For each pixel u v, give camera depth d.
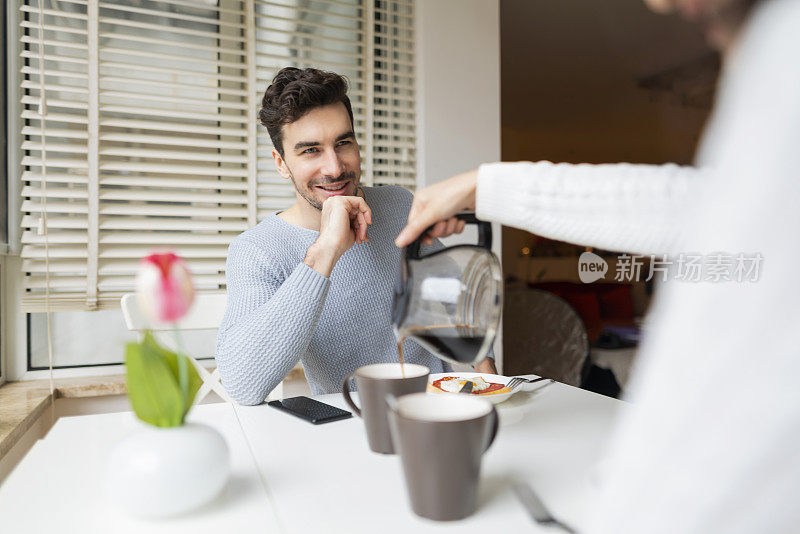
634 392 0.34
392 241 1.43
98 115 1.80
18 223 1.75
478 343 0.71
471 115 2.32
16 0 1.75
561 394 1.05
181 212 1.91
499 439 0.81
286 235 1.34
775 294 0.27
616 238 0.67
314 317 1.07
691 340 0.30
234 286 1.26
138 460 0.56
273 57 2.03
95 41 1.79
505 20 4.05
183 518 0.57
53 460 0.75
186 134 1.98
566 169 0.71
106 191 1.83
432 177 2.26
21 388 1.77
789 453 0.28
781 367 0.27
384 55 2.22
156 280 0.54
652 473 0.31
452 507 0.55
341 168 1.29
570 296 3.54
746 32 0.29
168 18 1.96
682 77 5.52
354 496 0.62
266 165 2.05
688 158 7.29
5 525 0.56
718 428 0.29
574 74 5.42
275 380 1.04
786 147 0.27
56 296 1.81
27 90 1.79
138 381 0.58
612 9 3.87
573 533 0.53
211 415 0.95
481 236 0.80
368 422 0.75
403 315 0.73
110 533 0.54
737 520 0.30
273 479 0.67
